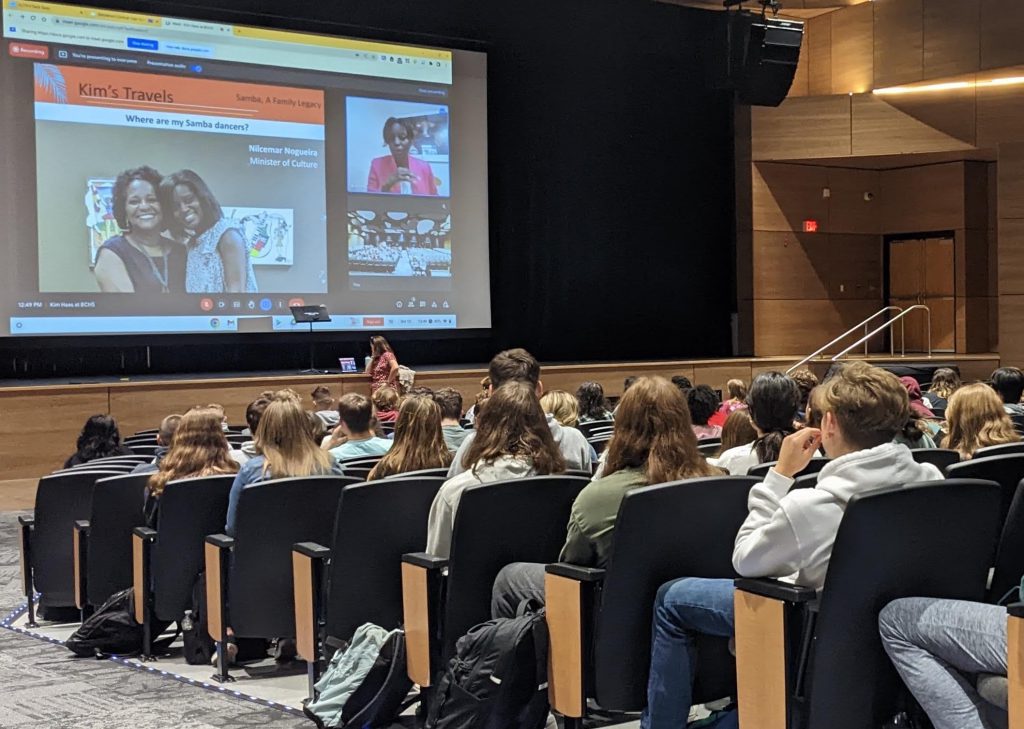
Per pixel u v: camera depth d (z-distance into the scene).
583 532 2.74
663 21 12.38
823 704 2.31
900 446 2.46
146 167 9.36
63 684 3.76
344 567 3.29
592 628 2.71
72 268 9.05
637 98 12.41
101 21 9.14
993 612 2.16
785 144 13.02
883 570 2.27
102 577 4.36
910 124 12.59
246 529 3.60
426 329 10.85
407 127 10.69
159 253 9.42
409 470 3.75
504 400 3.23
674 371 11.47
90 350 9.86
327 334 10.27
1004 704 2.13
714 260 13.09
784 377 4.02
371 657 3.18
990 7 11.59
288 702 3.51
